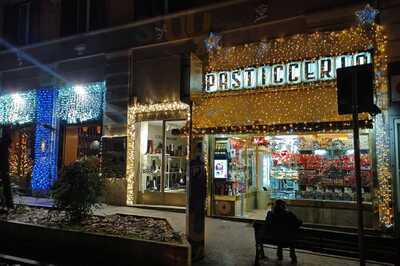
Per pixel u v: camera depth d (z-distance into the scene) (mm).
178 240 6582
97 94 14086
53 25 15430
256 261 6379
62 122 14984
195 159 7098
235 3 11422
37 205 11516
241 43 11234
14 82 16438
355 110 4891
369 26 9328
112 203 12891
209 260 6719
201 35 11828
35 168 15328
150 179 12828
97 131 14414
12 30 16609
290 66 10266
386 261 5629
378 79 9062
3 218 8586
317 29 10141
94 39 14156
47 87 15406
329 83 9664
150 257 6250
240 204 11125
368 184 9141
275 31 10805
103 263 6652
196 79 7938
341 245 6000
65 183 8031
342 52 9617
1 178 9875
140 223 8305
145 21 12914
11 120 16266
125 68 13258
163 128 12570
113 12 13766
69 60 14750
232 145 11281
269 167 11477
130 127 12922
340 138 9711
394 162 8820
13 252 7543
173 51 12406
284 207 6637
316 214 9594
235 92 10961
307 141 10203
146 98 12781
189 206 6812
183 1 12445
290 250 6590
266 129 9906
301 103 9969
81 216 8258
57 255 7164
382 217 8758
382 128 8922
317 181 9844
